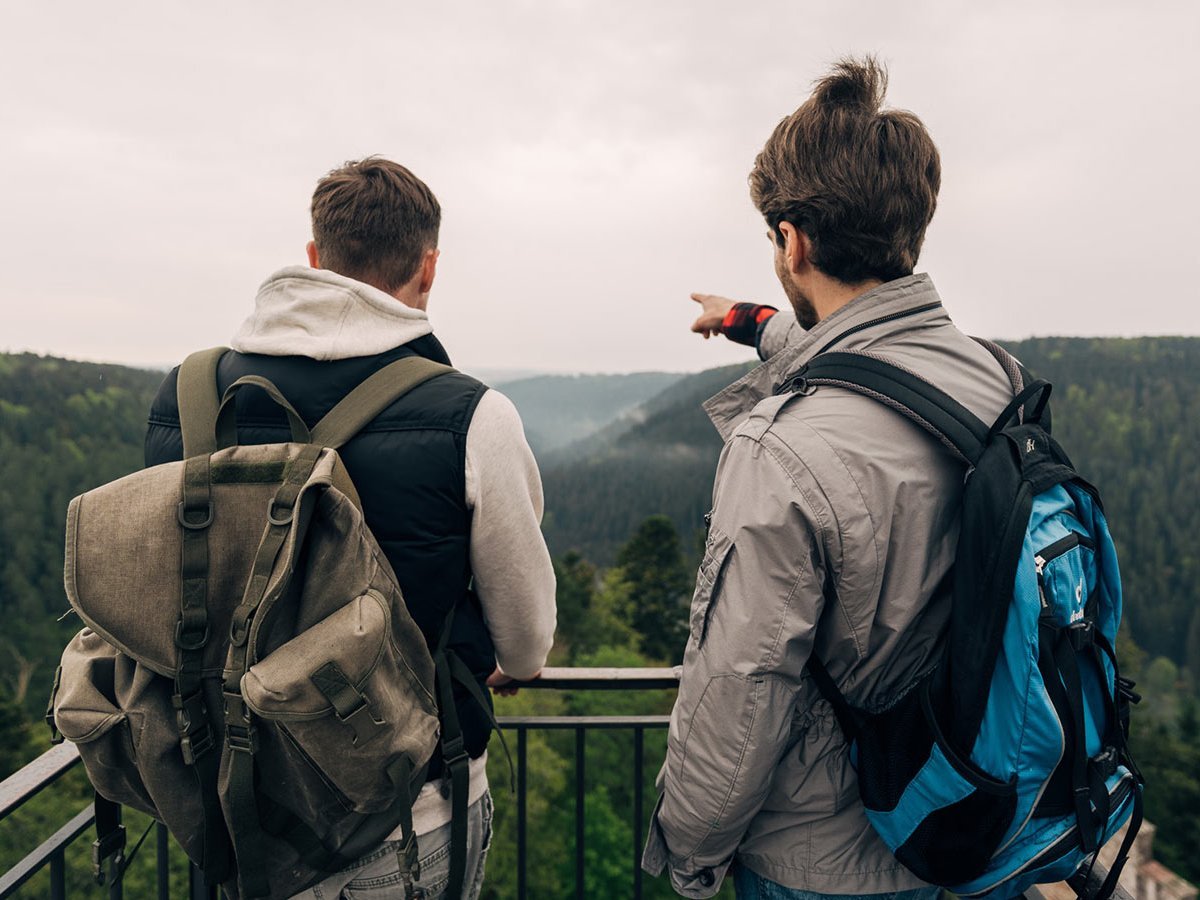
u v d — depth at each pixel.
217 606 0.89
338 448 0.97
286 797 0.91
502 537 1.04
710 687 0.92
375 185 1.10
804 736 1.00
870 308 0.99
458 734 1.03
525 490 1.05
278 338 1.02
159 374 88.38
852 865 1.01
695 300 1.51
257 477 0.91
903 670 0.94
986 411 0.95
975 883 0.89
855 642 0.93
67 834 1.26
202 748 0.90
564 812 22.14
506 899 17.86
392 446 0.98
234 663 0.86
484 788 1.13
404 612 0.94
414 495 0.98
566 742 24.31
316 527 0.90
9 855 17.36
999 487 0.86
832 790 0.99
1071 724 0.84
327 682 0.83
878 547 0.89
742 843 1.06
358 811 0.93
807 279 1.06
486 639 1.12
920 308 0.99
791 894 1.02
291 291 1.04
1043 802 0.85
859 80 0.98
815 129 0.98
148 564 0.88
